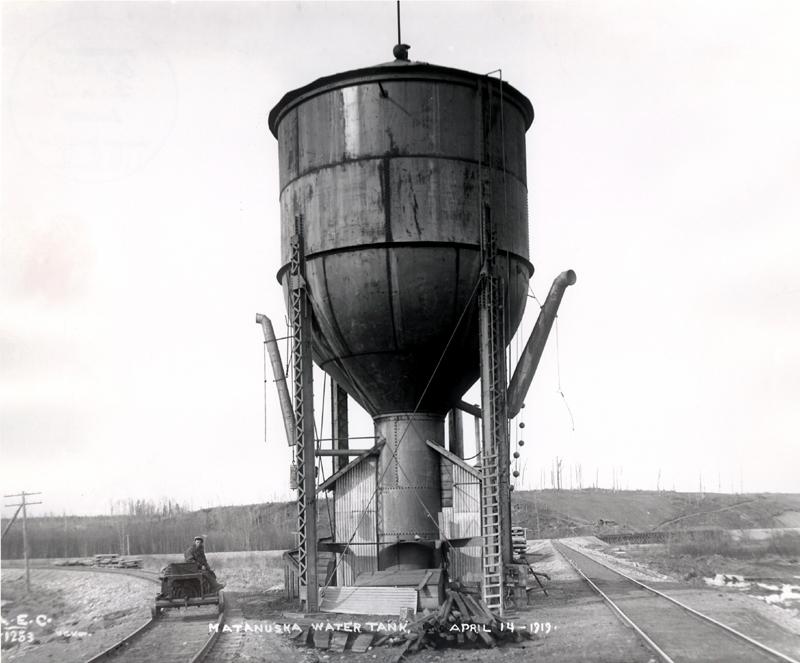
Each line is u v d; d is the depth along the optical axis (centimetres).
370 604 1897
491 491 1980
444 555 2123
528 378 2180
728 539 5212
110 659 1585
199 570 2189
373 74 2070
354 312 2058
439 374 2144
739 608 2045
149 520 10650
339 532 2208
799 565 3716
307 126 2147
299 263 2111
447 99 2075
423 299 2023
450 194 2038
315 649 1598
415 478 2155
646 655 1418
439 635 1564
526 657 1452
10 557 6456
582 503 11988
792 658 1348
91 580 4000
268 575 3788
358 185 2044
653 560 4094
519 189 2203
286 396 2370
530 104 2278
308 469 2105
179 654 1599
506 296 2134
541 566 3984
